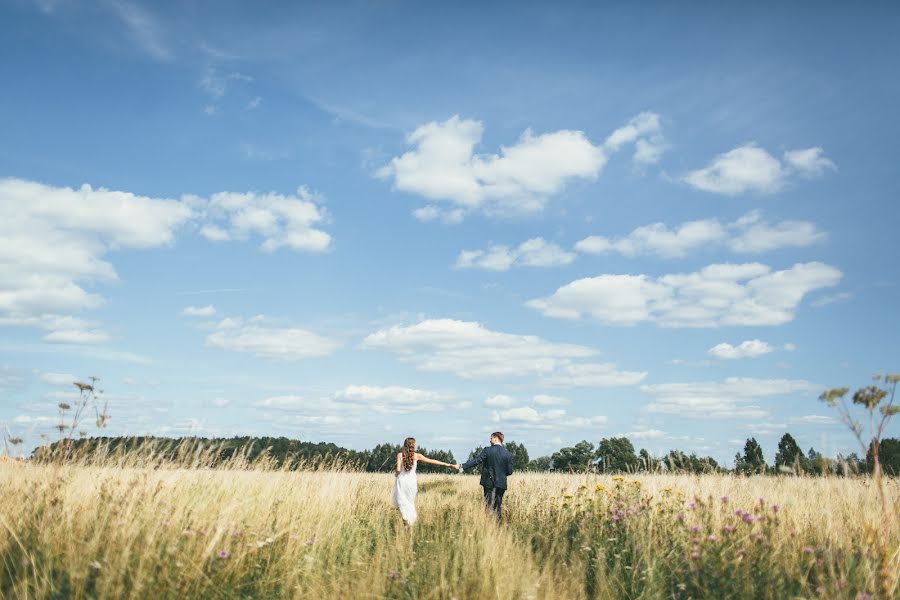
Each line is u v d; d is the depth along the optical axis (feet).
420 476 77.82
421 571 19.27
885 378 13.26
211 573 15.64
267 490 25.86
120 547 14.96
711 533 19.42
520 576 17.69
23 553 14.66
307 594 16.62
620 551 20.95
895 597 14.37
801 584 15.23
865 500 20.94
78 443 21.77
